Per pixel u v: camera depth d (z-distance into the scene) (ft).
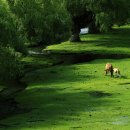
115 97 240.73
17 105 237.04
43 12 391.65
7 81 306.76
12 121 201.57
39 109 223.30
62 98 244.83
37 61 398.83
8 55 255.91
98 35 615.16
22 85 295.28
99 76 310.86
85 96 246.68
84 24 524.93
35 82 302.45
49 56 429.38
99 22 495.82
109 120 195.31
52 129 182.91
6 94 269.44
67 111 214.90
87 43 519.19
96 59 402.52
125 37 583.58
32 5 383.45
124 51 447.01
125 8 506.48
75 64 379.55
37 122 196.95
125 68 339.98
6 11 266.98
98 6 490.90
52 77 317.63
